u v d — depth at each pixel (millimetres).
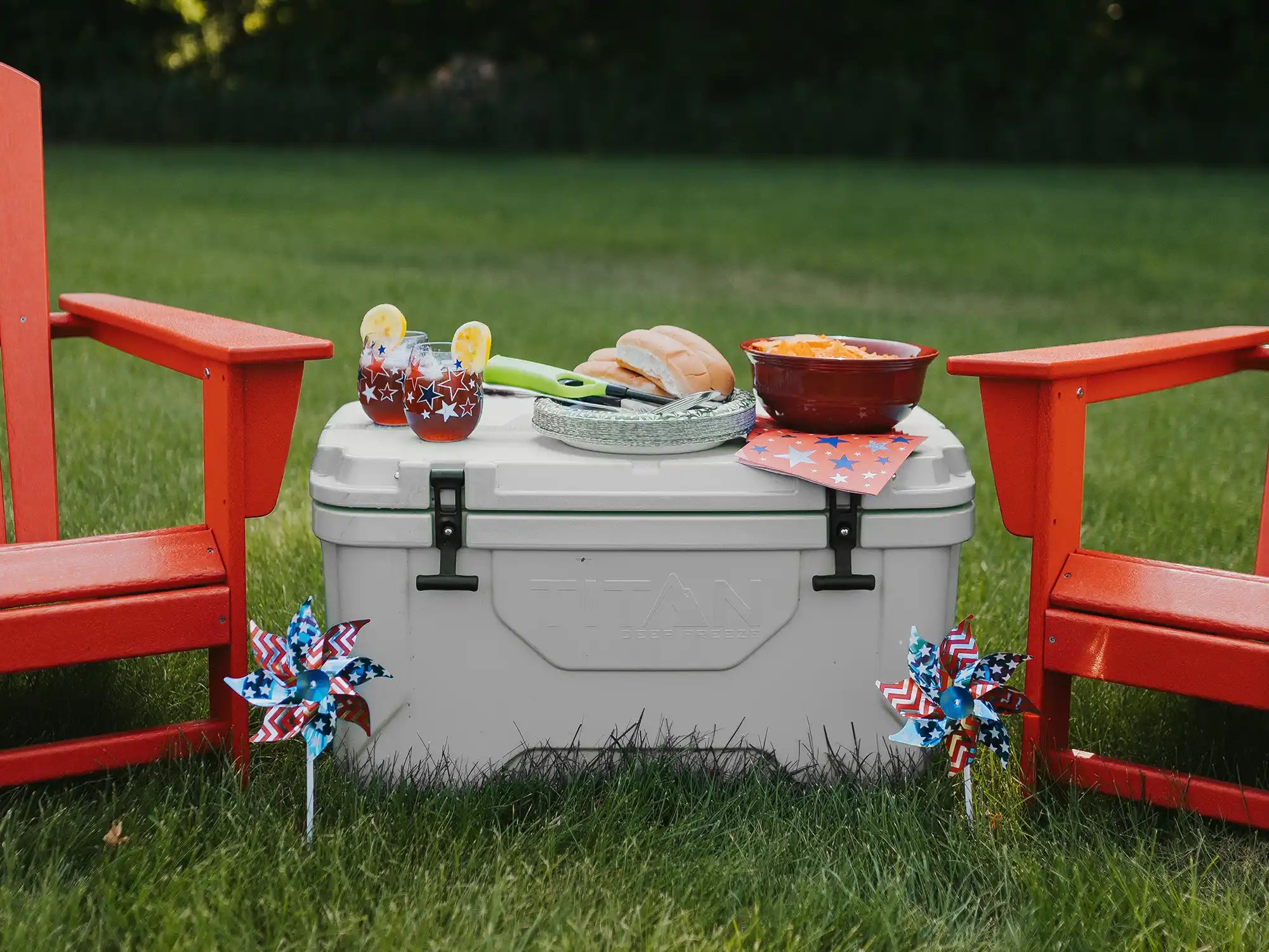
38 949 1778
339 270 9516
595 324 7461
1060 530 2168
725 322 7832
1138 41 24344
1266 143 22125
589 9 26000
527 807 2221
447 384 2213
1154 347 2311
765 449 2174
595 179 18172
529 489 2119
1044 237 12734
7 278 2568
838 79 24609
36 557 2084
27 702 2580
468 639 2188
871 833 2107
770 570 2168
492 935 1844
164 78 24562
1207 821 2242
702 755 2264
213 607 2156
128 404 5035
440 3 25828
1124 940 1877
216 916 1856
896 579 2184
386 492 2107
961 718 2078
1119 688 2742
